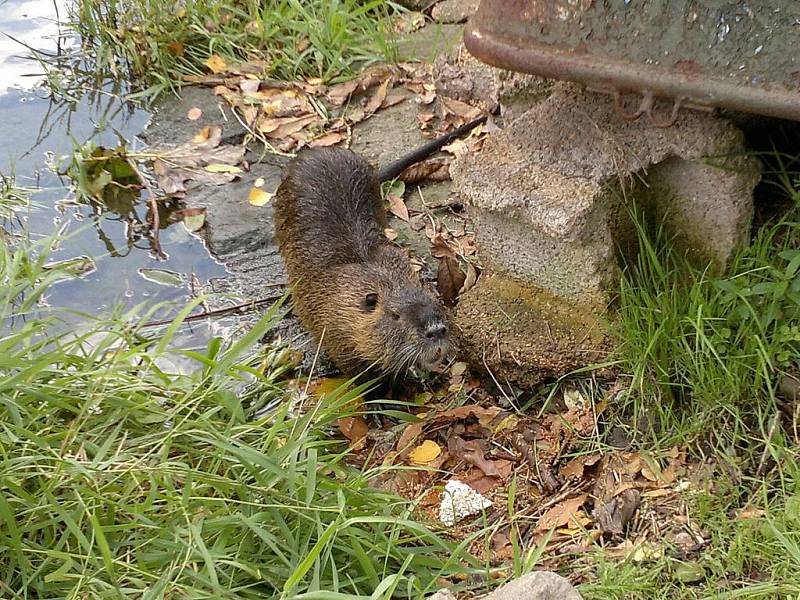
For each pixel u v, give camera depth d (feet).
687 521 11.34
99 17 22.48
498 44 12.18
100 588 9.89
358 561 10.71
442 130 19.51
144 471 10.55
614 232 13.00
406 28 22.31
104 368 12.33
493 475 12.88
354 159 16.53
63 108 21.15
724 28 11.00
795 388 11.96
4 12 24.77
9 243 17.38
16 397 11.06
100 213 18.42
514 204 13.05
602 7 11.44
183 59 21.75
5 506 9.64
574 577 10.96
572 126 13.15
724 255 12.95
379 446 13.85
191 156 19.35
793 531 10.39
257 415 14.28
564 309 13.52
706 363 12.20
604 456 12.48
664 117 12.39
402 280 14.85
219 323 16.06
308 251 15.62
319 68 21.12
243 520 10.17
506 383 13.99
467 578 11.23
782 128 13.71
